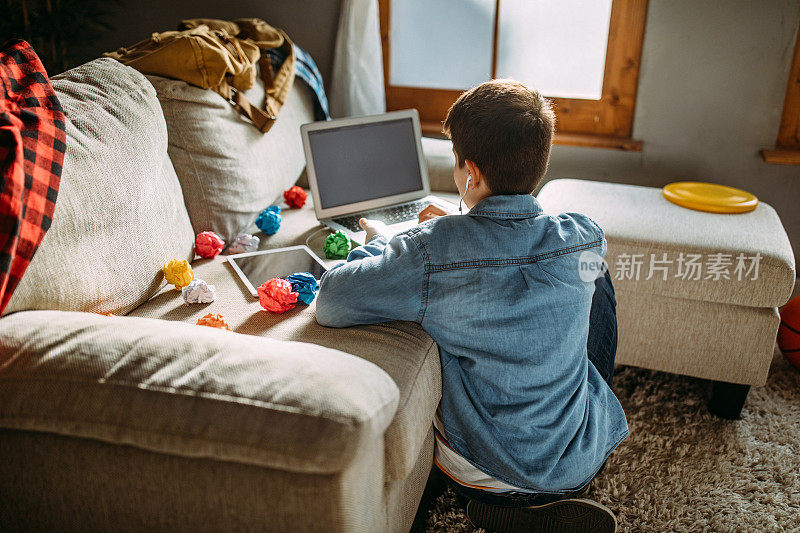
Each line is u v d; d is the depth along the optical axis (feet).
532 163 3.47
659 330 5.54
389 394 3.02
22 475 3.14
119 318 3.34
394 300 3.52
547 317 3.48
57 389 2.88
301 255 5.07
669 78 7.47
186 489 2.97
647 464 5.00
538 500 3.95
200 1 8.31
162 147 4.65
